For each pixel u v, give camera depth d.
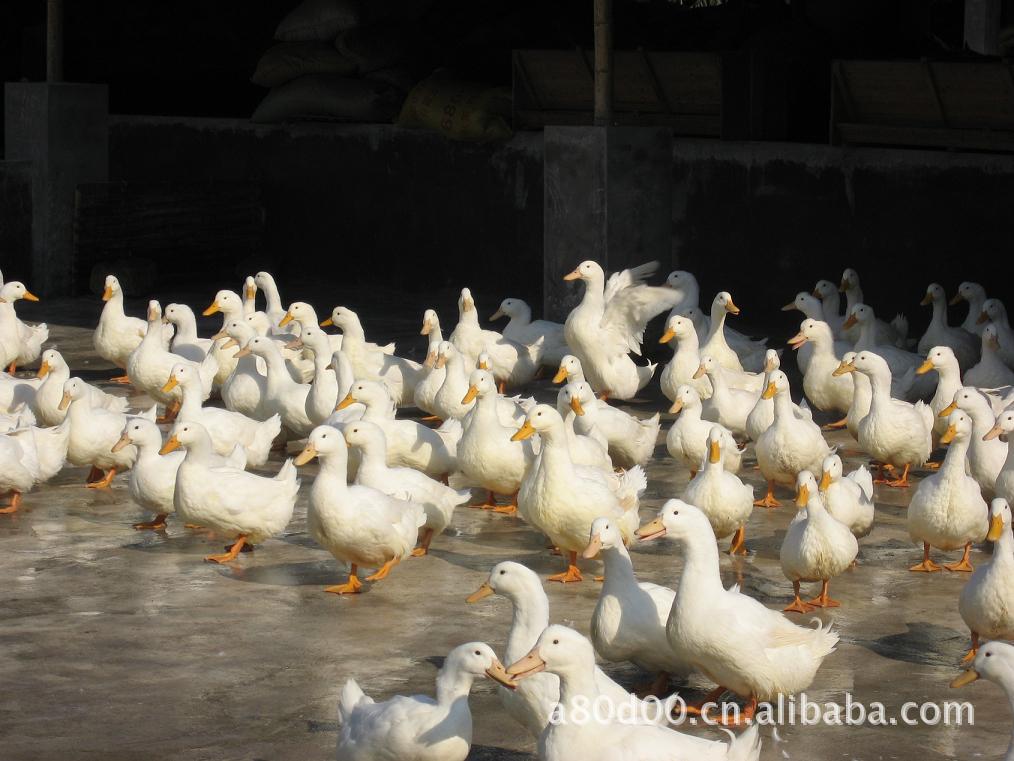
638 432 10.83
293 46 22.64
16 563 8.88
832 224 17.67
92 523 9.85
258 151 23.00
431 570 8.91
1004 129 16.42
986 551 9.46
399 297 21.19
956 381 11.43
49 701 6.70
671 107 19.58
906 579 8.80
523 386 14.72
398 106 21.66
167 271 21.53
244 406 11.86
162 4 25.62
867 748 6.31
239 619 7.91
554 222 16.67
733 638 6.37
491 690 7.05
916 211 16.94
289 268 22.95
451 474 10.75
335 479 8.22
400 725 5.67
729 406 11.52
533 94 20.45
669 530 6.46
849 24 20.58
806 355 13.66
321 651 7.41
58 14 20.06
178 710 6.61
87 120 20.34
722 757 5.49
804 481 7.89
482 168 20.53
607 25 16.02
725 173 18.56
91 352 16.36
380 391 10.29
